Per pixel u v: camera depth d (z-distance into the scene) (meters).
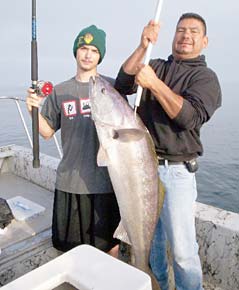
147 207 1.89
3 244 2.29
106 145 1.85
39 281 1.06
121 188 1.85
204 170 14.19
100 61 2.29
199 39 2.03
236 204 10.13
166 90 1.67
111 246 2.35
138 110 2.11
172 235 2.02
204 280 2.20
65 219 2.31
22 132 25.36
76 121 2.26
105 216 2.29
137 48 1.89
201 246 2.17
